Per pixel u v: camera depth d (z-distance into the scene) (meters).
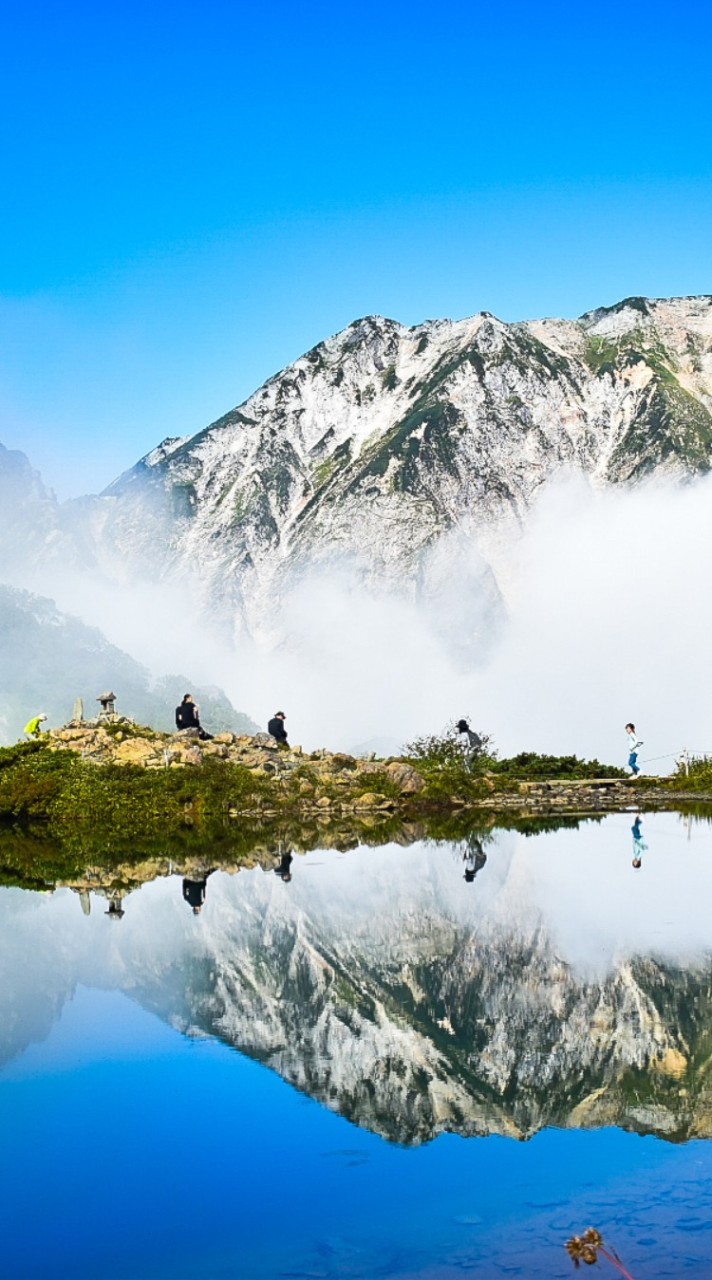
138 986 12.83
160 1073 9.90
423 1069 9.87
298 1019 11.41
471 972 13.21
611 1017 11.16
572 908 17.48
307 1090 9.43
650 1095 9.16
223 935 15.88
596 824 30.64
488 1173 7.93
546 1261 6.80
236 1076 9.82
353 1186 7.79
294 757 40.56
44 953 14.72
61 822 33.25
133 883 21.34
